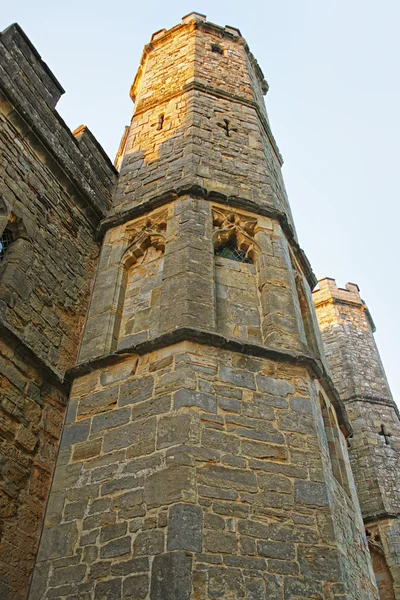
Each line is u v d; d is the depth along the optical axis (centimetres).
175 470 582
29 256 833
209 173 1080
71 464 652
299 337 799
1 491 625
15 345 715
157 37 1698
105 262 946
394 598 1283
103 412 689
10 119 911
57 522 605
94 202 1072
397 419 1731
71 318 887
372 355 1972
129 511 576
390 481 1516
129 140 1283
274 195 1112
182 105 1306
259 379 701
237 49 1653
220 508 563
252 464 611
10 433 665
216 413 643
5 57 945
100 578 539
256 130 1296
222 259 909
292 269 972
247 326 813
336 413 880
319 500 604
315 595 529
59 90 1090
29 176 912
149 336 791
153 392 673
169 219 949
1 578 582
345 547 613
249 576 523
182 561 511
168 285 820
